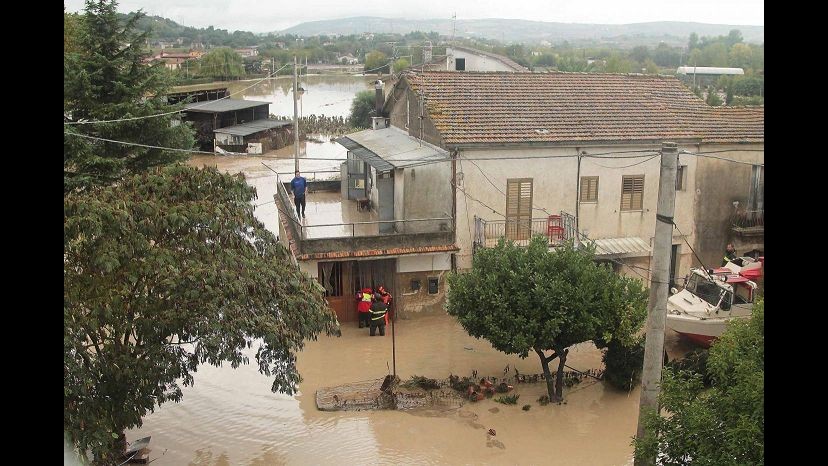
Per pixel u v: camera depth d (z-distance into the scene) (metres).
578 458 14.78
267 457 14.82
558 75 27.09
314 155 56.91
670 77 28.30
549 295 16.23
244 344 13.56
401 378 18.55
